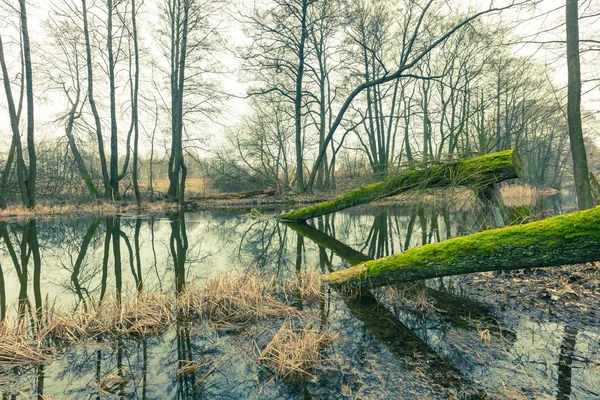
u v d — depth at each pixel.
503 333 2.71
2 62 11.84
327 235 8.51
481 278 4.19
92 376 2.20
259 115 22.45
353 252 6.43
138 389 2.06
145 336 2.79
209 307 3.25
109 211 13.62
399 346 2.56
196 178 31.61
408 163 6.87
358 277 3.75
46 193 14.93
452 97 18.12
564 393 1.92
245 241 7.81
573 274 3.85
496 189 5.98
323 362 2.34
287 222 10.93
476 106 19.08
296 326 2.95
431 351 2.47
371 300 3.60
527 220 5.53
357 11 15.00
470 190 5.92
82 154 17.17
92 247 7.02
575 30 5.61
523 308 3.22
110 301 3.17
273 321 3.08
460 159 6.08
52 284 4.48
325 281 4.09
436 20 15.92
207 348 2.58
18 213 11.55
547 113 9.15
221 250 6.81
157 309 3.21
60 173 15.53
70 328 2.81
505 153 5.29
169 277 4.78
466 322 2.97
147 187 19.41
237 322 3.06
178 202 16.91
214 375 2.21
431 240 7.36
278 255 6.25
